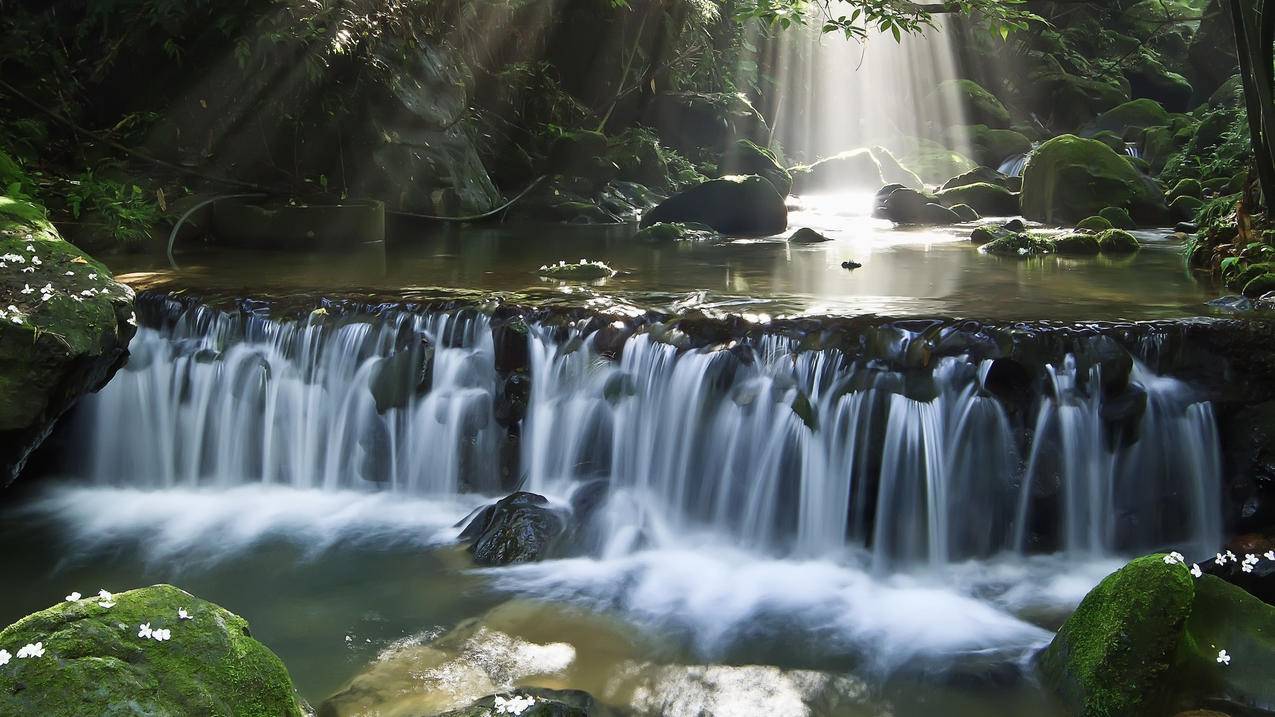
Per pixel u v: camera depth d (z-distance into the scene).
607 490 6.53
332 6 12.10
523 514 6.15
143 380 7.38
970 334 6.11
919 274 9.12
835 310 6.91
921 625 5.30
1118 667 4.30
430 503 6.90
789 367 6.28
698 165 20.11
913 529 6.05
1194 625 4.59
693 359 6.44
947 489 6.02
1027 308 7.00
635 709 4.54
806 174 21.77
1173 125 23.72
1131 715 4.24
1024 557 6.08
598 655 4.98
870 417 6.06
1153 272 9.22
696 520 6.46
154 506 6.91
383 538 6.36
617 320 6.79
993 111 28.91
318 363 7.14
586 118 18.20
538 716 4.09
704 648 5.07
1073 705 4.40
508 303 7.08
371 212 11.30
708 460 6.41
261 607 5.48
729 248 11.51
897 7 8.20
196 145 12.45
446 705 4.48
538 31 17.58
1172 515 6.13
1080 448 6.02
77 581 5.80
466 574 5.85
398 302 7.21
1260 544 5.52
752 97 24.97
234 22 12.06
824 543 6.18
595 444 6.68
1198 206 14.65
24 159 11.04
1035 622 5.32
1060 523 6.07
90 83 12.95
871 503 6.09
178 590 3.76
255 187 11.70
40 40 12.89
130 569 5.96
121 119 12.84
